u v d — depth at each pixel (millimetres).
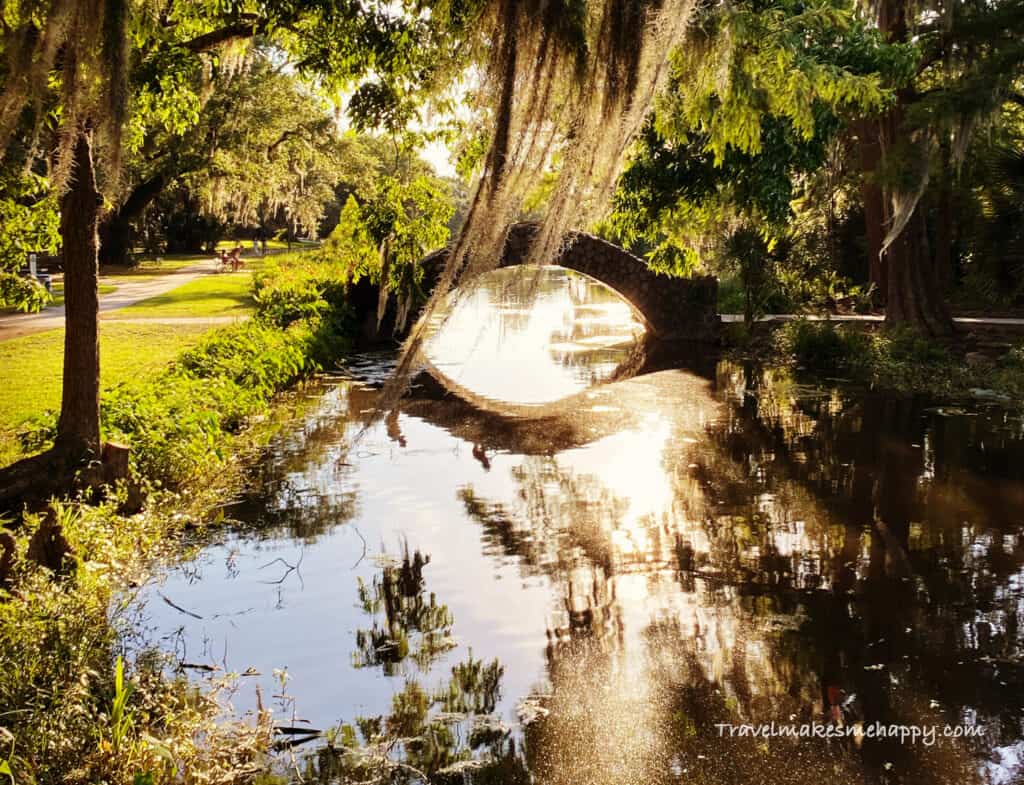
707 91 7871
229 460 11070
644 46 5363
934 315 19703
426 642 6426
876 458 11297
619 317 29953
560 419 13945
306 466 11023
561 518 9102
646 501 9625
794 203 29953
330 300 22125
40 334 18844
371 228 11320
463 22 7207
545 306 33938
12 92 5766
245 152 31219
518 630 6629
